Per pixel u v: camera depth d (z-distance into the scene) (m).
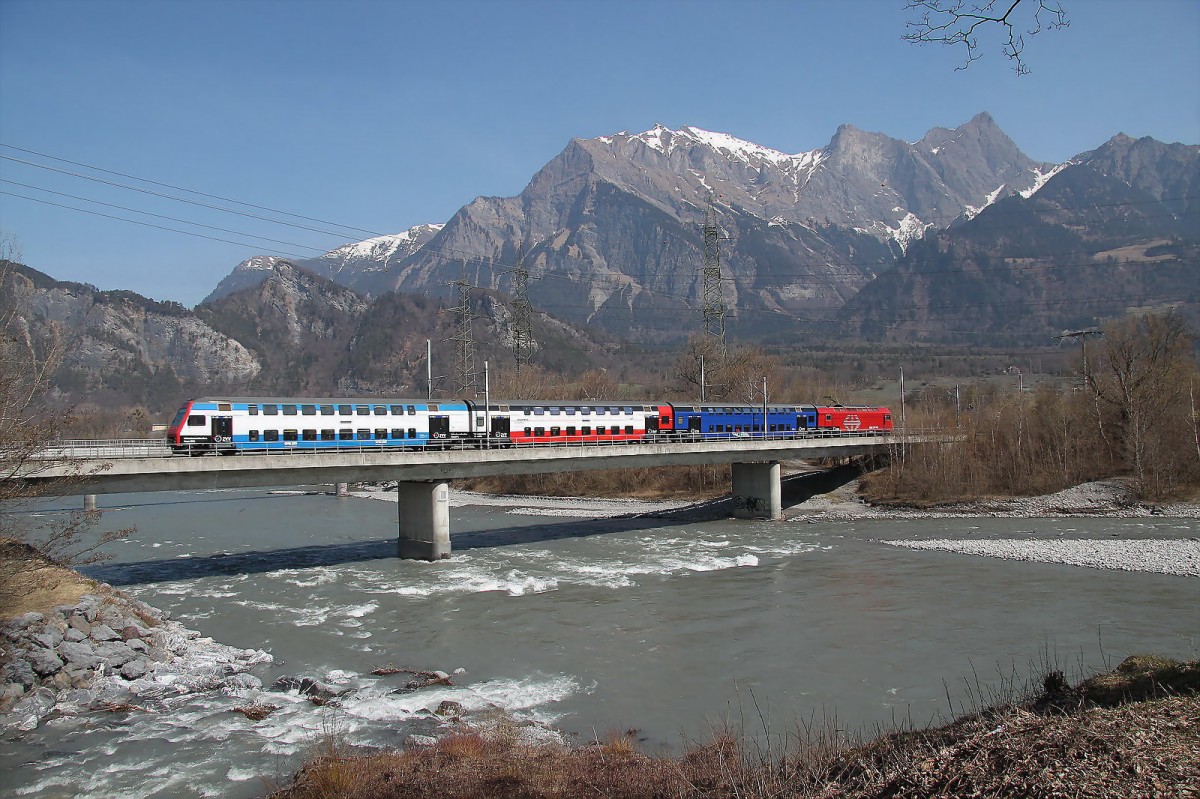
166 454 54.03
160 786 25.23
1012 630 43.03
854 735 28.22
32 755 27.62
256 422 64.56
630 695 34.03
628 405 90.62
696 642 41.69
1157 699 18.86
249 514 100.06
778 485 91.69
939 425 110.19
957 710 31.03
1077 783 14.77
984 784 15.83
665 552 69.06
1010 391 160.88
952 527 81.81
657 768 23.53
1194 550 63.84
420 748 27.03
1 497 37.94
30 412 41.97
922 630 43.34
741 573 59.44
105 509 104.44
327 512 102.19
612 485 119.19
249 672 37.19
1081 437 98.75
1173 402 92.94
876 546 71.81
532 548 71.81
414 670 37.38
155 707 32.25
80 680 33.81
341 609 48.81
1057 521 82.81
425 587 54.88
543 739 28.59
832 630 43.66
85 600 38.34
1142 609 47.12
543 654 39.84
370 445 70.44
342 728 29.92
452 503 116.88
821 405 112.69
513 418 80.50
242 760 27.12
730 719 30.98
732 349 176.88
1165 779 14.27
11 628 34.03
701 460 82.00
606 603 50.12
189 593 53.31
